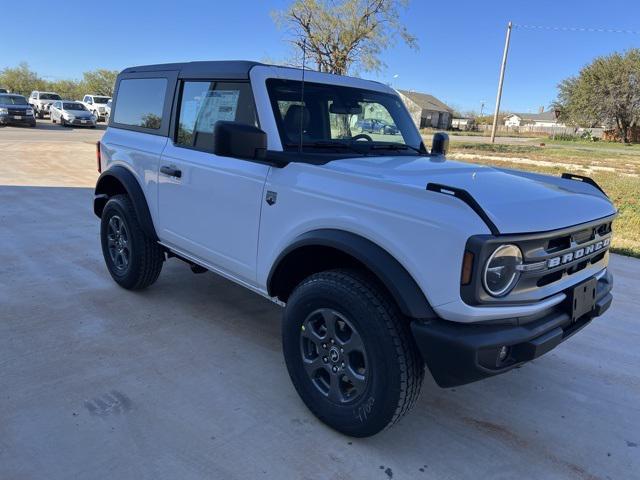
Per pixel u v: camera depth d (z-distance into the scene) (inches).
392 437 111.1
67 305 168.1
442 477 99.7
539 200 104.3
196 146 146.2
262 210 121.9
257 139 113.7
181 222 150.5
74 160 575.8
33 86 2849.4
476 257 86.0
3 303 166.7
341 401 107.1
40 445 101.2
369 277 102.3
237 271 133.5
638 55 2080.5
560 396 131.8
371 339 97.7
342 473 99.0
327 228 106.3
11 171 465.7
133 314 164.4
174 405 116.8
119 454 100.1
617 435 116.6
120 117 186.7
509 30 1321.4
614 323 179.8
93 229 266.2
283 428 110.9
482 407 125.2
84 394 119.0
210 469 97.6
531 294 96.4
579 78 2260.1
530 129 3447.3
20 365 129.9
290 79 134.3
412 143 158.6
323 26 971.3
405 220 94.0
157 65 169.6
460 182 107.9
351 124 143.3
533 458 107.1
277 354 143.6
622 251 277.9
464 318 89.1
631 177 650.2
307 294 108.6
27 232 254.8
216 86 140.9
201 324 160.1
